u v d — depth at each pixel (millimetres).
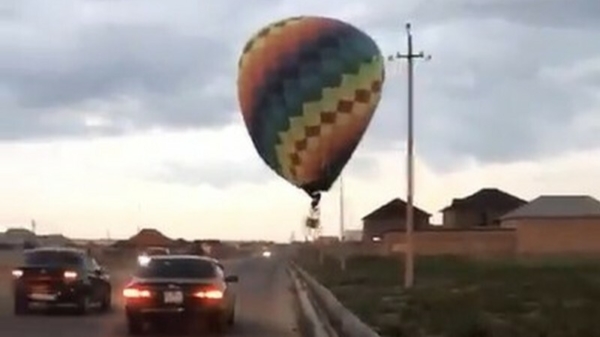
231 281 25484
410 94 43250
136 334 23734
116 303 35406
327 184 28016
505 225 102062
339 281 51094
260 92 27625
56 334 23609
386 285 47062
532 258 77750
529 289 39406
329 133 27234
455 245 89125
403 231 95938
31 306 31453
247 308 33812
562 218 89812
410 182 43688
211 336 23656
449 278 51375
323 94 27078
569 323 24141
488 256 81125
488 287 41500
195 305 23531
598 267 62438
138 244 113875
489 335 22734
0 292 42875
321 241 90312
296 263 84000
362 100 27344
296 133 27312
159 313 23484
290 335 24203
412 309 29578
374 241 105750
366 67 27500
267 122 27750
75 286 29500
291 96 27188
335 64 27219
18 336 23094
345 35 27672
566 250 87875
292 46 27359
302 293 39594
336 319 22781
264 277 65375
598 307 28641
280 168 28125
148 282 23703
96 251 88438
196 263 24703
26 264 29922
